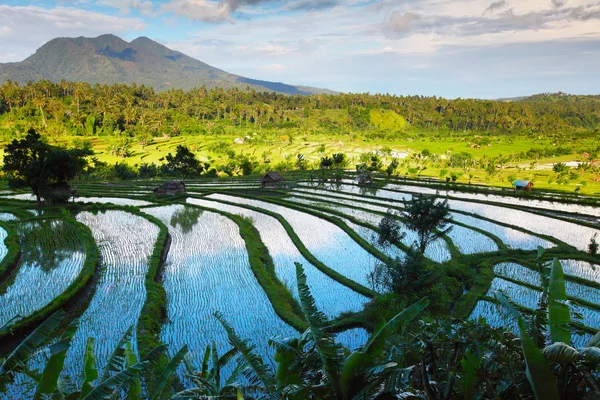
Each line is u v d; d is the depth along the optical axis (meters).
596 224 55.25
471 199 71.44
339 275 36.72
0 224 52.00
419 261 29.08
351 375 9.60
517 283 34.75
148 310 28.22
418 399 10.85
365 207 67.19
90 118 166.88
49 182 66.56
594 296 32.41
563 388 9.14
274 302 30.56
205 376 12.42
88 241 44.47
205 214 62.41
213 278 36.41
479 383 10.45
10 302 30.16
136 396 11.42
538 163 134.62
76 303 30.44
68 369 21.41
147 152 146.75
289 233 50.50
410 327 14.27
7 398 18.38
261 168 125.06
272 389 10.66
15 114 170.38
